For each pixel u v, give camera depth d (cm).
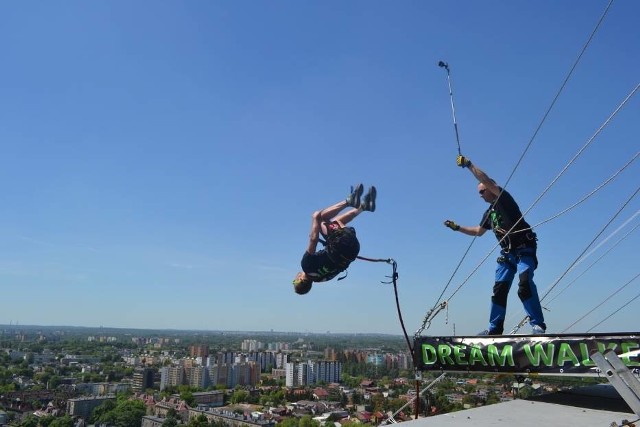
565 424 448
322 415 9669
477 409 523
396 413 715
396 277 738
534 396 590
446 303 709
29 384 14062
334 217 752
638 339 514
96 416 10544
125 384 14912
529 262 719
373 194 721
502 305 743
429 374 802
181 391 13200
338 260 733
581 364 545
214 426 9412
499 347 612
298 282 781
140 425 10088
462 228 793
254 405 12000
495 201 738
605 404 540
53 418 10062
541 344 576
